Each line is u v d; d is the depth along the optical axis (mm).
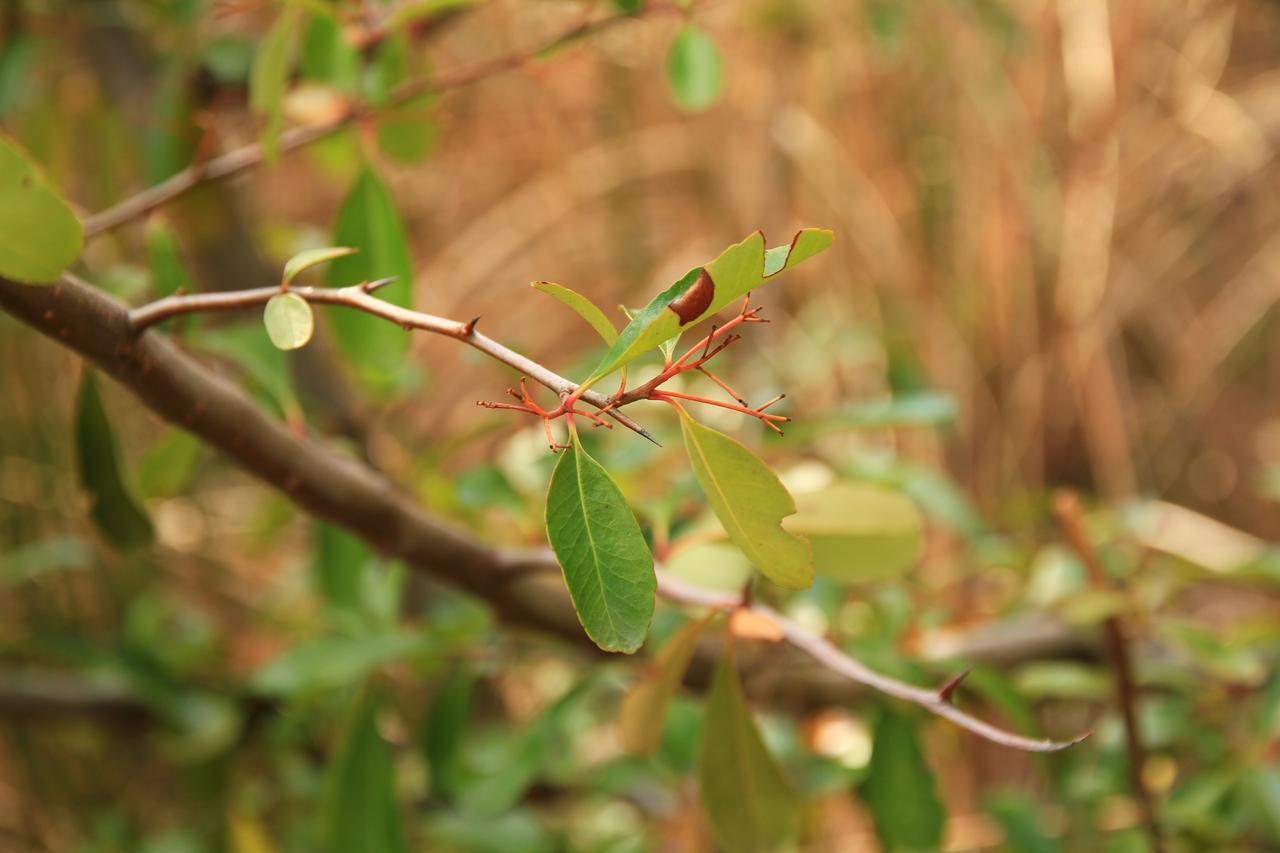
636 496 626
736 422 764
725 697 533
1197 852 677
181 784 1105
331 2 638
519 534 776
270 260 976
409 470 748
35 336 1152
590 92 1496
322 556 746
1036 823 689
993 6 1156
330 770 644
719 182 1437
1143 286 1414
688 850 700
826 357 1162
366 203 599
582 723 877
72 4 915
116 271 630
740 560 634
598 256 1561
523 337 1543
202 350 606
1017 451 1220
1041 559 792
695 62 642
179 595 1334
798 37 1271
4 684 967
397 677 965
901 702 615
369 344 594
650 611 453
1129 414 1424
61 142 1010
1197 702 724
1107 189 1220
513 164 1583
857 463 763
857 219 1288
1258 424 1597
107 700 979
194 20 839
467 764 719
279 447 533
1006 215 1220
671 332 443
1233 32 1519
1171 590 764
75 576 1181
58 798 1190
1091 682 708
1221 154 1435
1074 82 1220
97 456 577
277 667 648
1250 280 1538
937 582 952
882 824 610
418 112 689
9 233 456
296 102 694
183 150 858
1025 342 1227
